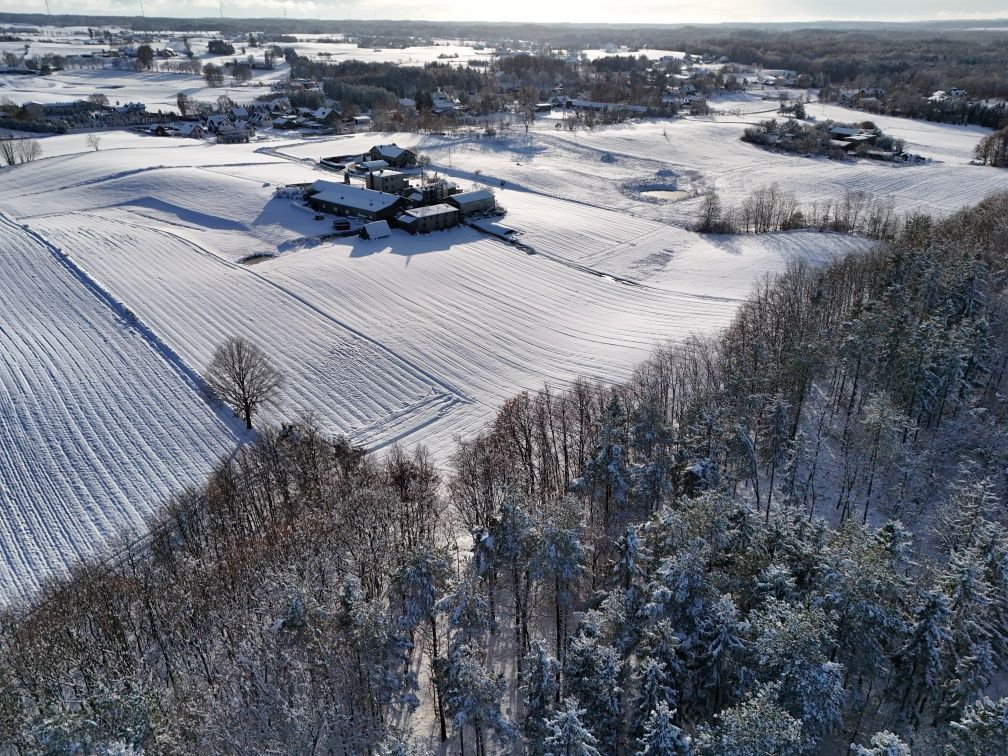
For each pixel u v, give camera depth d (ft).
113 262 442.50
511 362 349.00
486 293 425.69
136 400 306.14
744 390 240.12
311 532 190.19
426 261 466.29
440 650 181.98
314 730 138.10
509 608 195.00
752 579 161.27
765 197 594.24
